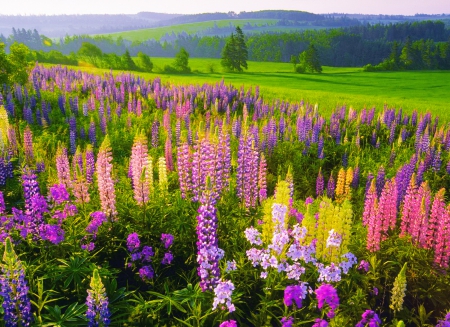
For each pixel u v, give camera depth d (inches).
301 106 1346.0
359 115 1249.4
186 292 289.3
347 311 287.3
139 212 404.8
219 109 1427.2
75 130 971.3
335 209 317.7
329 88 3592.5
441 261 331.0
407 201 394.3
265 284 322.0
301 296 246.2
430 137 1028.5
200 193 457.1
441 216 348.5
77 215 392.5
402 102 2282.2
